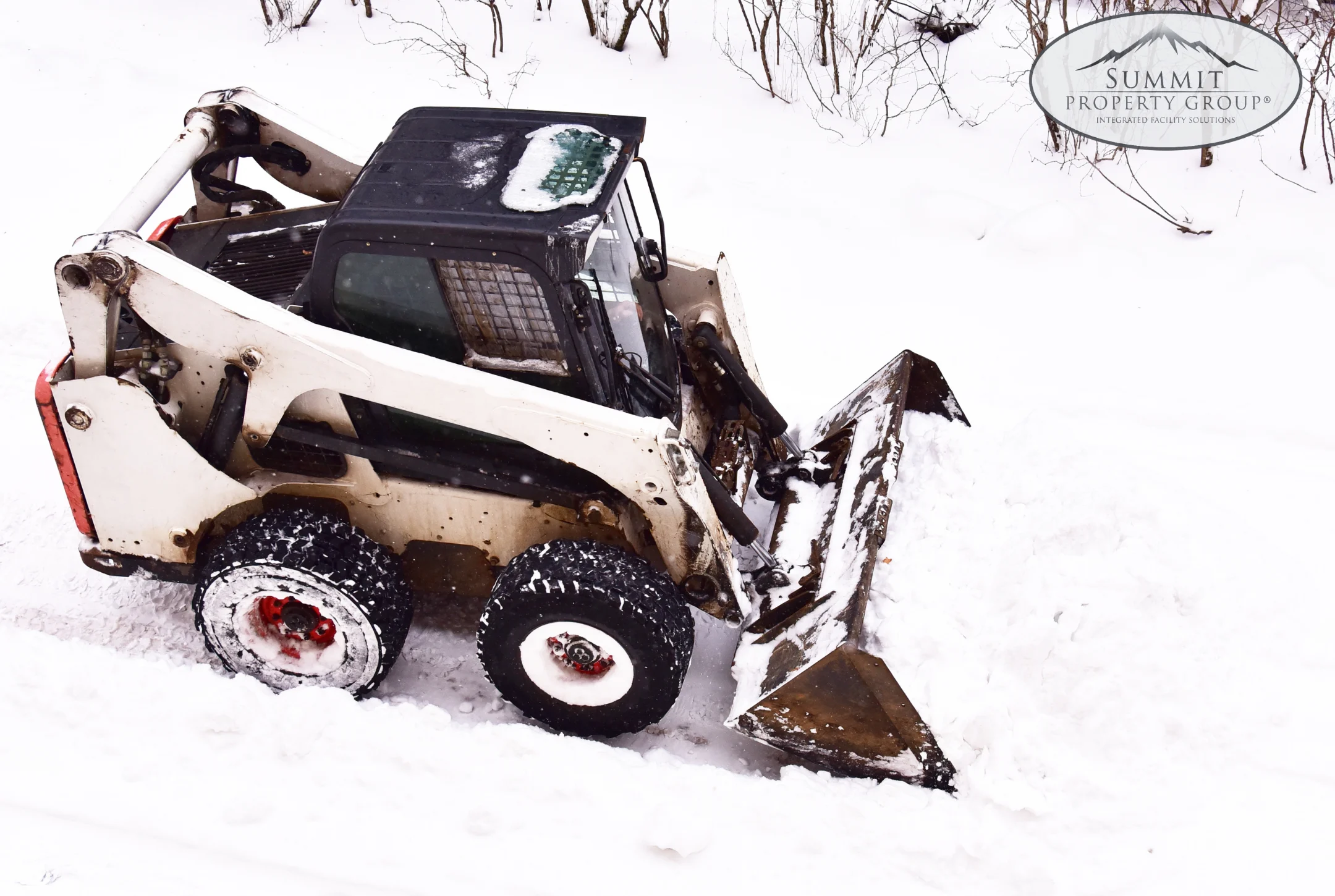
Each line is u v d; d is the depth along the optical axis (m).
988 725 3.52
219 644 3.87
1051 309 6.07
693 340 4.25
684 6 8.64
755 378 4.56
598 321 3.54
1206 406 5.40
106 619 4.29
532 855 3.34
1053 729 3.56
